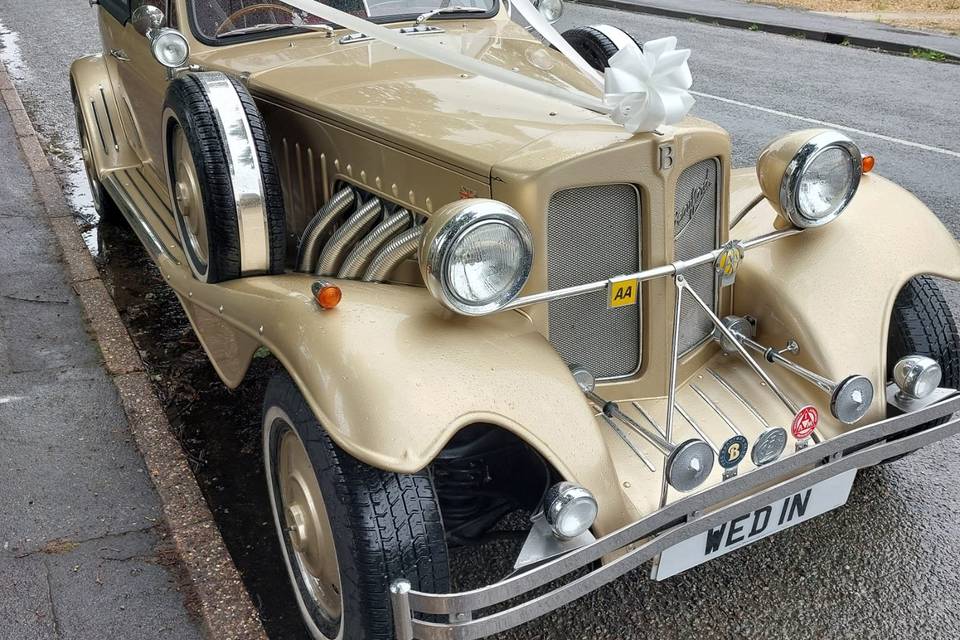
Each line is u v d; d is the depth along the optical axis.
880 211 3.07
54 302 4.63
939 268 2.95
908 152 7.10
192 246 3.21
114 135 5.02
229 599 2.79
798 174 2.83
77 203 6.02
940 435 2.70
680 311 2.71
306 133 3.19
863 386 2.51
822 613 2.76
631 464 2.55
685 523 2.32
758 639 2.67
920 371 2.68
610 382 2.79
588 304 2.69
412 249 2.71
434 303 2.46
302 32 3.76
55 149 7.01
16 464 3.40
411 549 2.20
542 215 2.45
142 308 4.69
